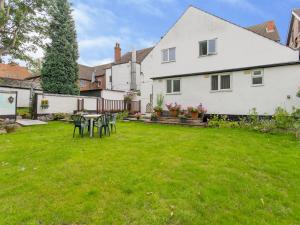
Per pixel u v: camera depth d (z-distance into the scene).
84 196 4.04
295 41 18.80
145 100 21.28
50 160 6.14
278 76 11.94
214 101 14.16
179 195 4.10
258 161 6.07
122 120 16.56
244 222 3.40
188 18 17.05
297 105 11.38
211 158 6.25
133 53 29.36
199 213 3.59
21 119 15.78
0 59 19.23
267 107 12.25
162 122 14.12
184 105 15.49
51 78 23.88
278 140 8.54
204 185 4.53
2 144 8.25
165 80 16.55
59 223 3.30
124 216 3.47
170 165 5.63
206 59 16.03
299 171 5.38
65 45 24.64
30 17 18.05
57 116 16.64
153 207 3.71
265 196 4.20
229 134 9.76
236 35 14.66
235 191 4.34
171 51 18.02
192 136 9.41
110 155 6.54
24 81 31.92
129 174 5.03
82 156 6.45
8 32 18.12
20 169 5.45
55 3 22.12
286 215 3.63
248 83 12.89
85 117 9.62
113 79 32.00
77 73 26.03
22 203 3.81
